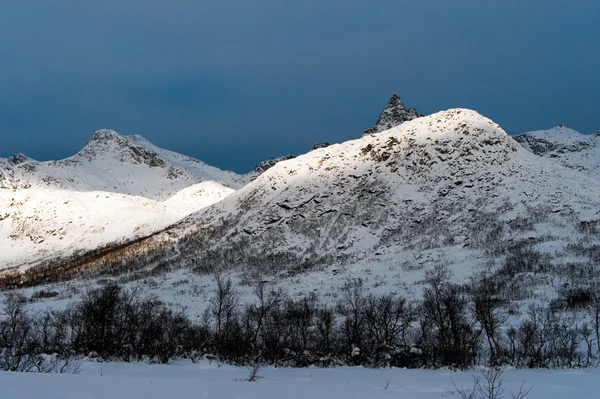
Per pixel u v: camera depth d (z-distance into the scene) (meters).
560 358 39.84
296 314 54.41
